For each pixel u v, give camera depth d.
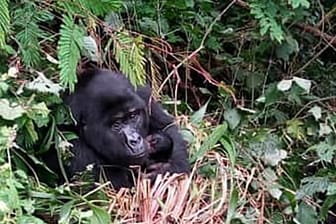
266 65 8.25
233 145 6.04
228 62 8.09
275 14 7.05
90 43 6.34
